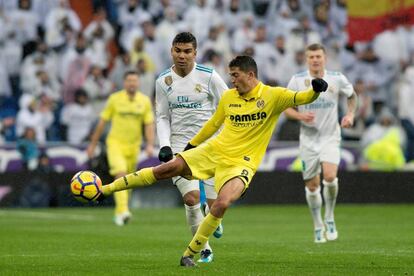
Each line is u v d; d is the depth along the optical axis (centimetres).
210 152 2045
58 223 3841
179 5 5934
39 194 4991
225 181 1998
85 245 2739
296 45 6006
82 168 5025
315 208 2922
